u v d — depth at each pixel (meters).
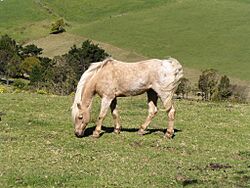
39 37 157.38
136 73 18.36
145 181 13.39
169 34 145.00
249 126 22.41
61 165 14.68
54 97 29.31
